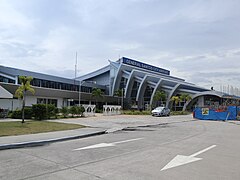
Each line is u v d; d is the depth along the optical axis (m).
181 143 10.35
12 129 13.55
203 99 64.00
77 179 5.06
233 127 20.08
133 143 10.15
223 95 60.31
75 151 8.21
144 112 47.72
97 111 49.34
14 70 41.69
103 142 10.38
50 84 50.94
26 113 24.25
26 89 19.36
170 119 30.89
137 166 6.22
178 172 5.73
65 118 27.73
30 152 7.98
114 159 7.02
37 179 5.03
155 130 16.27
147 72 71.38
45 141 10.00
